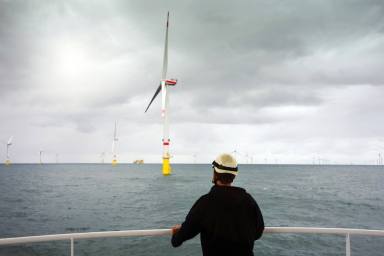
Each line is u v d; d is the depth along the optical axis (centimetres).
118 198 4950
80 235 334
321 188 7250
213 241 302
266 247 1430
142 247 1160
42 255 1058
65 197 5125
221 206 306
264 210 3669
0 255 1063
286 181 9762
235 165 325
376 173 17988
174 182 9025
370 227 2766
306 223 2886
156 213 3353
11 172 17300
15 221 2892
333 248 1318
